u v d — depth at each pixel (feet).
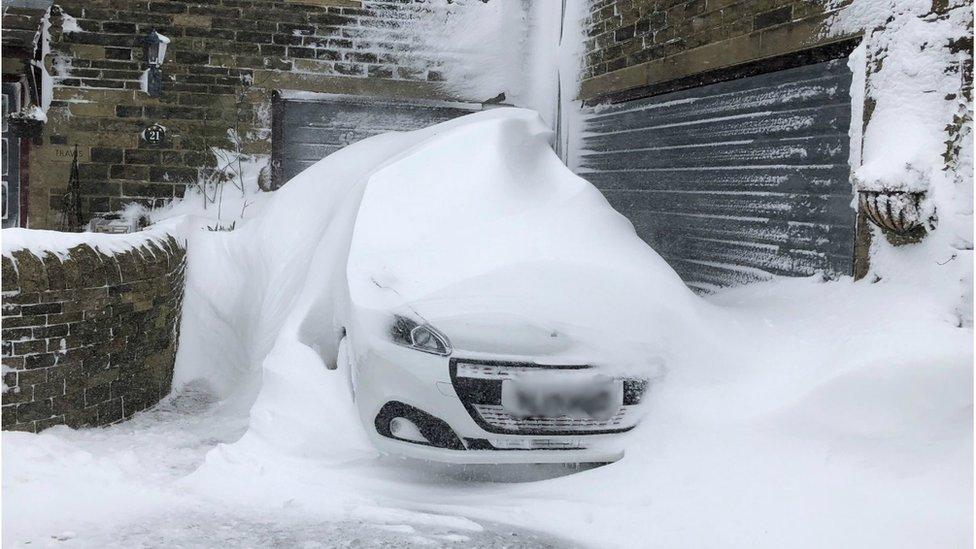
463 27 41.09
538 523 12.97
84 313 19.69
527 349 14.47
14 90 37.04
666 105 32.24
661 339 15.52
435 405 14.11
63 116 37.37
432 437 14.20
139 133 37.96
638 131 33.99
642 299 15.85
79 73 37.45
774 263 25.84
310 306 18.07
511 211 17.61
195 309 25.96
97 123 37.60
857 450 13.76
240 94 38.78
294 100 39.34
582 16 37.70
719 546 11.95
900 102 20.75
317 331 17.90
